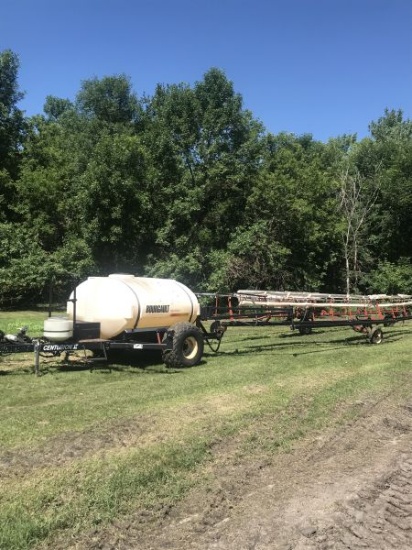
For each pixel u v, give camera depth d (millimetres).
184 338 10320
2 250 25609
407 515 4379
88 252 25344
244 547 3820
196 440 5777
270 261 25891
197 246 25906
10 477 4730
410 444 6094
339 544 3902
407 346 13641
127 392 7980
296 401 7551
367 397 7969
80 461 5105
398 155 31859
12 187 31031
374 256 32625
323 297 15406
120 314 10070
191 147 27062
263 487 4816
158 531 3990
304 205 26844
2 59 32781
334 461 5504
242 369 9992
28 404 7254
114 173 24781
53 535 3844
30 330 15617
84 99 40812
